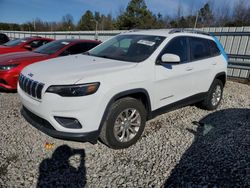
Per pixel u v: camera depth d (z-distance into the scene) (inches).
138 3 1685.5
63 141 143.4
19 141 140.6
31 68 142.4
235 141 154.3
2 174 110.8
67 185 107.0
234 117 199.6
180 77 164.9
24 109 144.9
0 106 194.5
